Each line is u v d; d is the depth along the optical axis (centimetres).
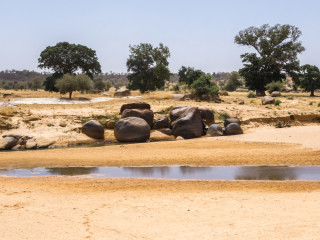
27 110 3416
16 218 950
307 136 2655
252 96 6119
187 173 1650
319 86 6656
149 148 2412
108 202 1136
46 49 6088
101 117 3366
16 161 2031
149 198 1185
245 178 1514
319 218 896
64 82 4862
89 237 795
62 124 3050
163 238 784
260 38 6950
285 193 1227
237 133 3003
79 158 2095
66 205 1099
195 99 4784
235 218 930
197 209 1034
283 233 787
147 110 3147
